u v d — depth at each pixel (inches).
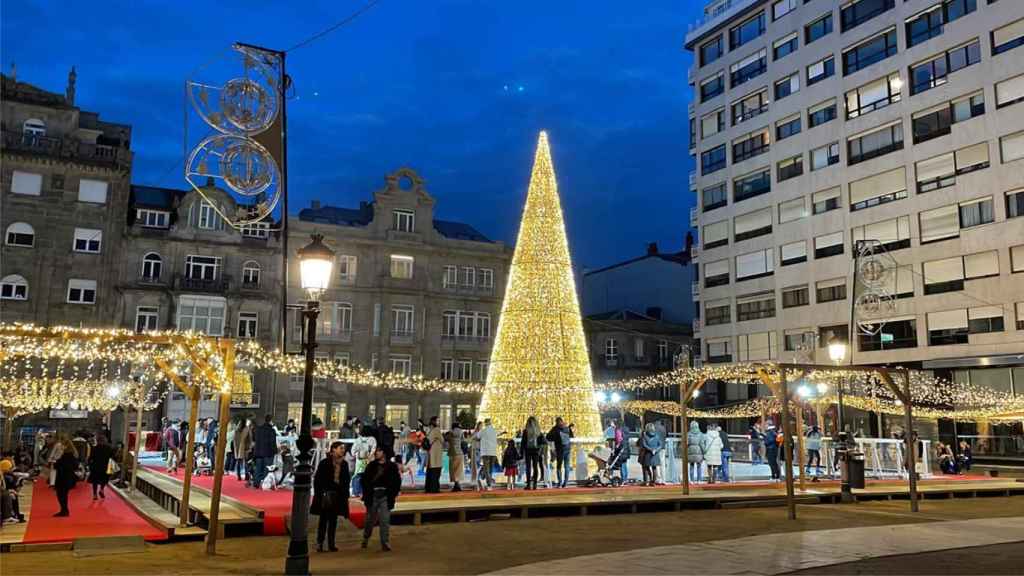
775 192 1836.9
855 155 1665.8
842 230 1670.8
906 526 599.2
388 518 483.5
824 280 1697.8
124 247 1691.7
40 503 747.4
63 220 1630.2
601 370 2225.6
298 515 390.9
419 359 1934.1
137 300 1680.6
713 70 2065.7
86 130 1700.3
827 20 1754.4
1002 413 1126.4
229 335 1731.1
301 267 424.2
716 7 2086.6
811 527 602.2
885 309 1407.5
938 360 1446.9
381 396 1878.7
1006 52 1400.1
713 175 2031.3
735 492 780.0
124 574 398.6
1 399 1044.5
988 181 1411.2
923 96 1533.0
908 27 1576.0
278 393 1770.4
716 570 399.2
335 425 1827.0
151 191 1820.9
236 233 1784.0
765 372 713.0
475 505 640.4
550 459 802.8
